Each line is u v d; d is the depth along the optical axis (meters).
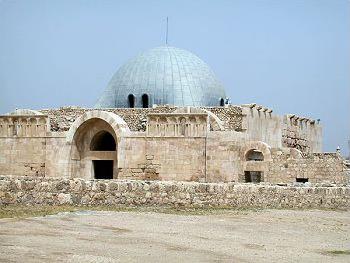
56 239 22.19
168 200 36.66
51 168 62.38
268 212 37.47
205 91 75.12
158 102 72.88
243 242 24.12
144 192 36.09
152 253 20.39
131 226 26.78
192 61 77.62
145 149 59.22
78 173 63.06
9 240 21.44
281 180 55.66
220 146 57.22
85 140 63.31
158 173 58.62
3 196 33.03
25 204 33.28
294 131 75.62
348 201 45.56
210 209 37.00
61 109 68.69
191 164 57.94
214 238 24.75
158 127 59.16
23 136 63.28
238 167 56.84
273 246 23.48
